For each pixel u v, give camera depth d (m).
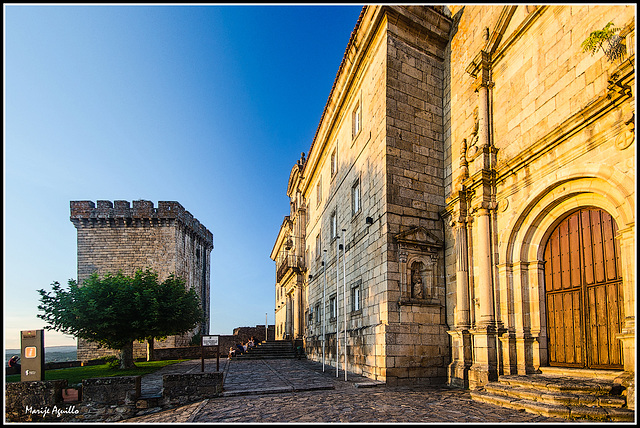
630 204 8.20
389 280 13.80
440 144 15.97
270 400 10.37
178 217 45.72
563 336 10.59
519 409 8.61
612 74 8.24
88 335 22.88
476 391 10.52
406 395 10.95
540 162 10.82
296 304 34.03
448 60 16.23
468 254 13.32
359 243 17.50
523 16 12.04
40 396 9.98
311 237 30.47
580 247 10.28
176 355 36.22
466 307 13.02
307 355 29.28
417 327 13.70
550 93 10.82
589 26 9.74
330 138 24.70
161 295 25.34
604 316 9.45
